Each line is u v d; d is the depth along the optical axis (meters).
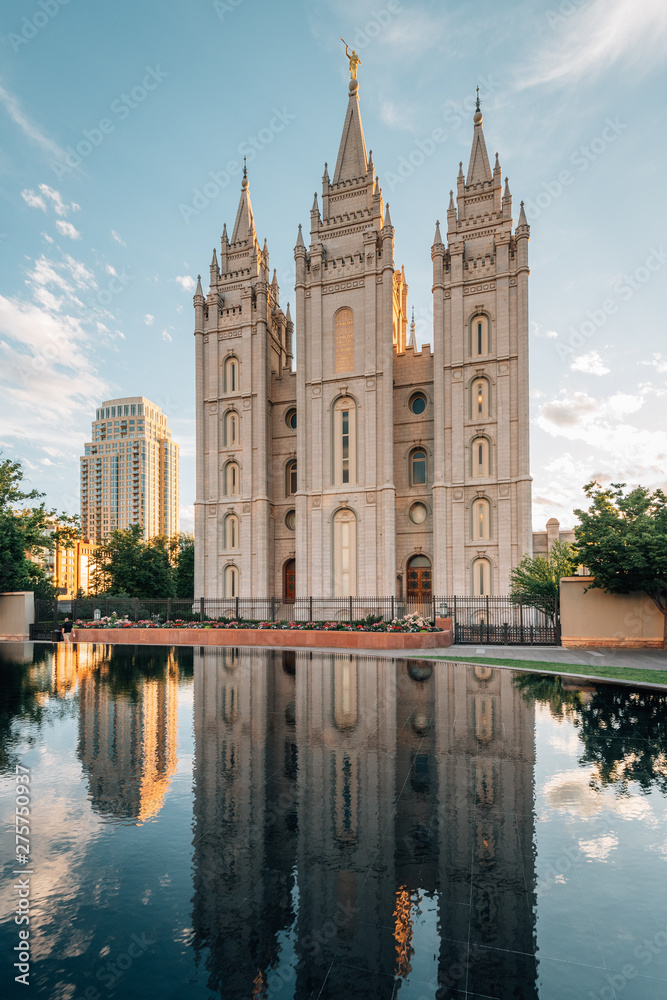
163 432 130.50
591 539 23.56
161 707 12.24
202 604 36.38
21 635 32.31
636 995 3.47
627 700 13.02
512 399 35.78
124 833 5.77
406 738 9.61
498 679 16.27
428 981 3.58
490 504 35.81
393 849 5.44
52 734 9.86
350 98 43.22
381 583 36.72
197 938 4.03
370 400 38.12
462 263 37.59
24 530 34.06
